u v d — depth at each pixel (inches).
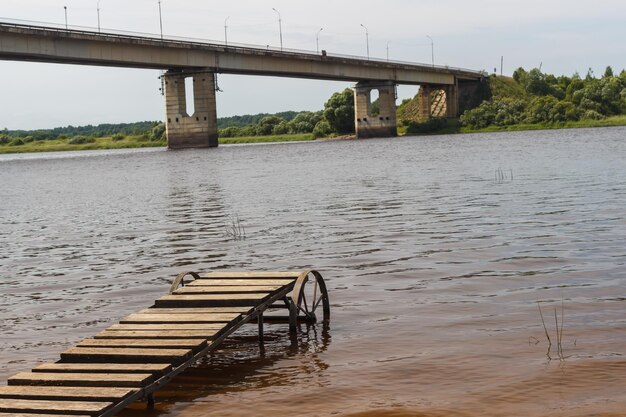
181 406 402.3
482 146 4069.9
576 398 381.7
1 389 396.2
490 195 1461.6
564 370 421.7
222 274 612.1
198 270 812.0
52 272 852.0
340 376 435.8
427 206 1326.3
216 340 462.0
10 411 368.5
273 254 891.4
